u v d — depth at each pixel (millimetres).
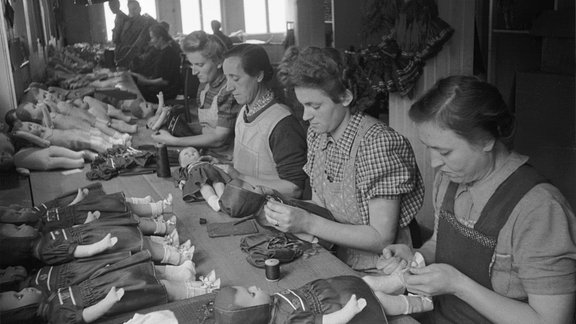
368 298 1733
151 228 2463
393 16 4434
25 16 6875
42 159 3746
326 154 2434
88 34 14148
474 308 1711
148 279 1867
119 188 3299
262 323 1617
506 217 1650
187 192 2963
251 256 2242
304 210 2330
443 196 1950
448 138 1593
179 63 8672
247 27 16391
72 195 2762
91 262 2033
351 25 12023
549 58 6121
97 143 4172
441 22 4266
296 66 2199
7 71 5039
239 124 3137
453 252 1813
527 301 1694
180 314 1762
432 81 4539
